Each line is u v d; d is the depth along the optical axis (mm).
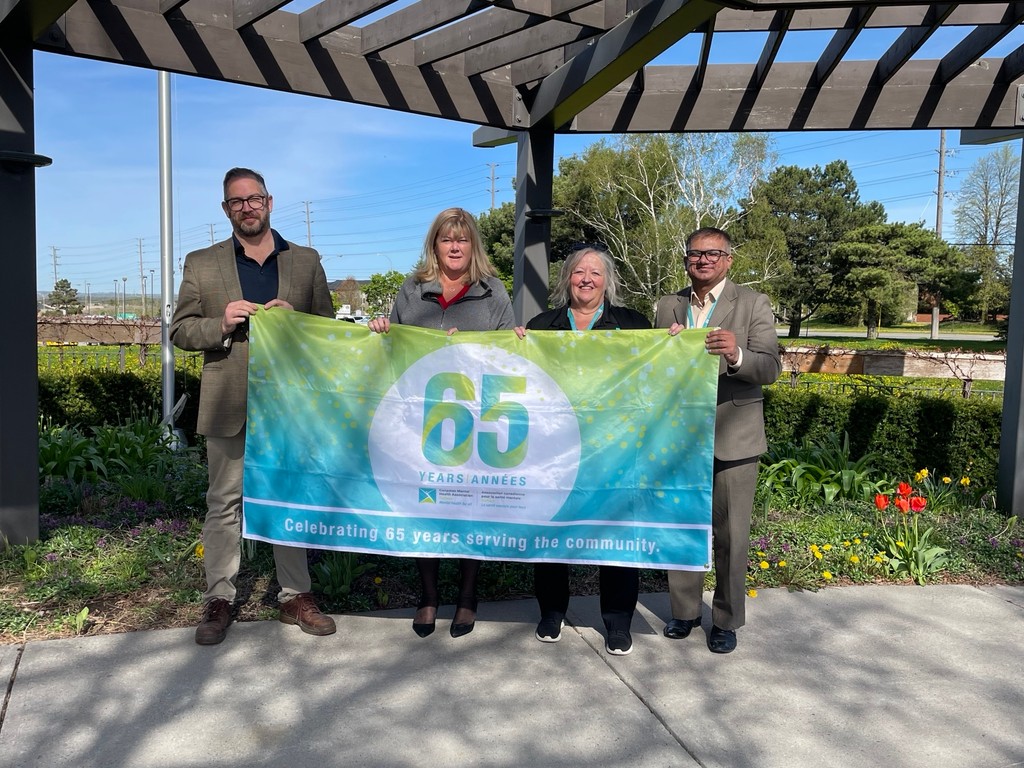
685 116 5699
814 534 5199
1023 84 5500
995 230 59750
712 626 3777
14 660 3289
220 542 3664
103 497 5539
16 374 4301
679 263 33875
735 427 3539
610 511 3572
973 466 6793
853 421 7227
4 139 4176
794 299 54969
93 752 2643
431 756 2705
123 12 4340
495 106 5668
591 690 3223
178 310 3629
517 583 4410
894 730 2959
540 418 3600
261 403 3604
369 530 3670
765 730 2943
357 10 4348
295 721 2896
